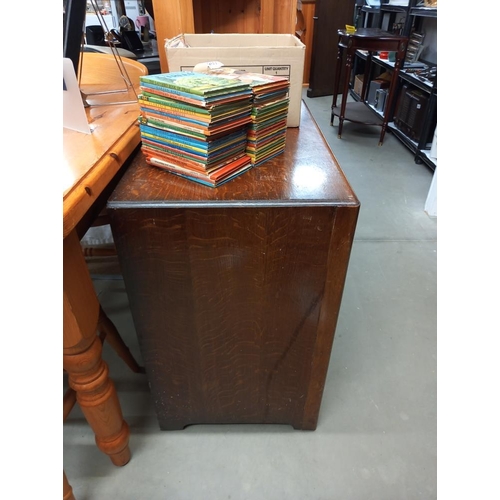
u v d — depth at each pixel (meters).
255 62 0.83
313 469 0.95
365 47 2.73
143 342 0.81
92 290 0.66
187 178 0.68
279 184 0.67
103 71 1.25
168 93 0.61
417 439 1.02
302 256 0.68
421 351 1.28
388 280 1.61
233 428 1.04
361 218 2.04
